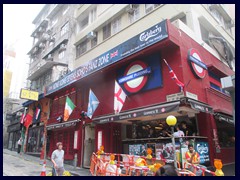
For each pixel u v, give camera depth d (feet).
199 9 41.96
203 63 33.30
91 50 56.03
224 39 46.26
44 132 56.95
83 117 42.50
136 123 36.88
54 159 24.18
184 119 31.83
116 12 51.57
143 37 31.24
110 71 39.04
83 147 40.60
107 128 36.94
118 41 48.32
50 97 57.62
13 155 59.00
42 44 85.05
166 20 29.01
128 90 33.73
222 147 31.50
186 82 27.89
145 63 32.35
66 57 65.36
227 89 25.30
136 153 30.04
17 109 84.07
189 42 32.63
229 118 33.35
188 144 24.95
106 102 38.40
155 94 30.17
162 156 26.48
